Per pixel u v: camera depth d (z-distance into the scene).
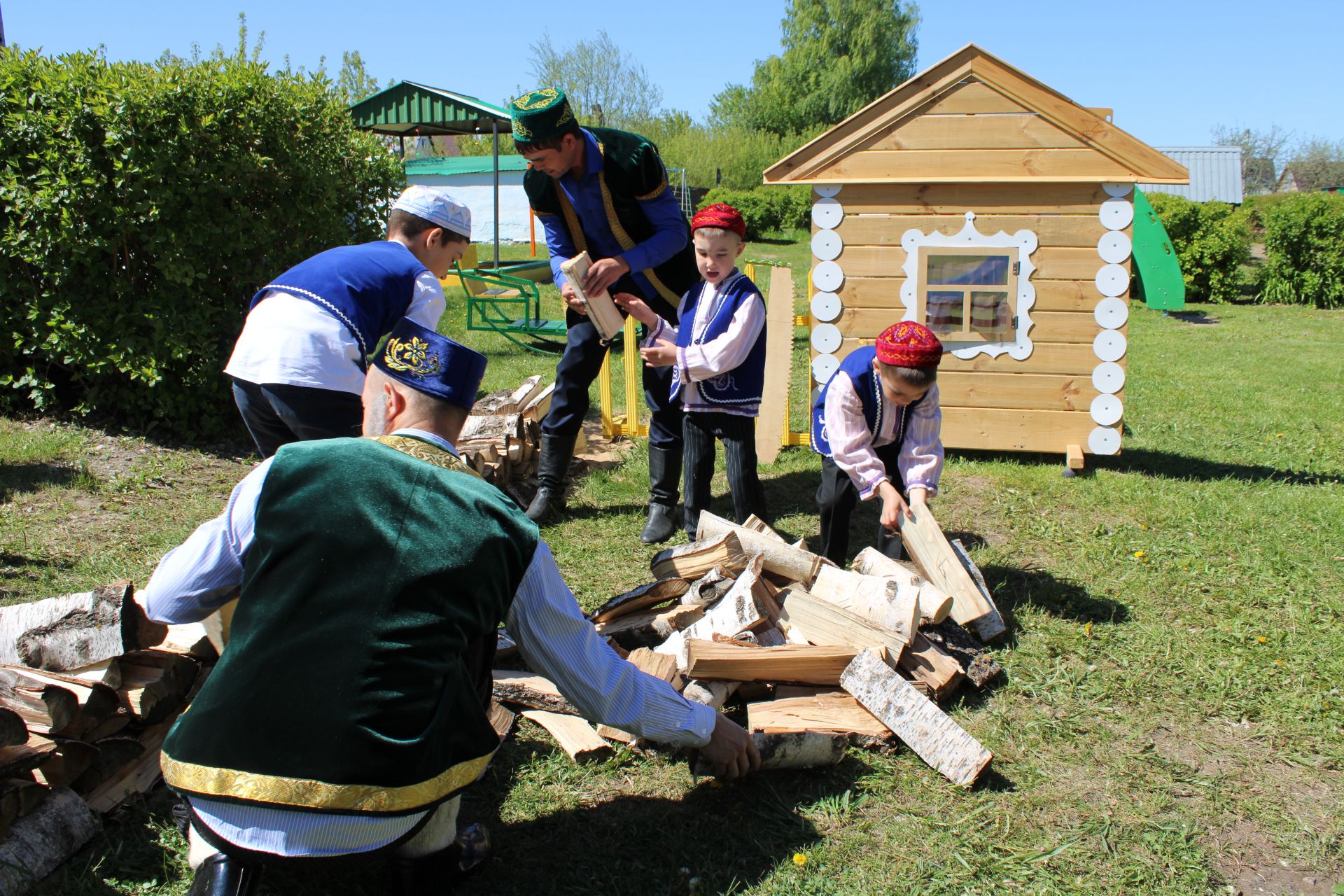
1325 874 2.45
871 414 3.56
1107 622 3.75
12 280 5.54
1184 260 17.09
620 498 5.20
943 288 5.77
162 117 5.38
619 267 4.16
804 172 5.78
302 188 6.14
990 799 2.70
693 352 3.86
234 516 1.94
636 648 3.31
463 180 25.47
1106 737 3.01
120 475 5.07
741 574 3.27
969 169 5.61
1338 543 4.55
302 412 3.11
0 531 4.20
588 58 45.62
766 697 3.12
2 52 5.38
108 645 2.39
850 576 3.30
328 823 1.75
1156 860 2.47
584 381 4.70
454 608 1.81
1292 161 58.38
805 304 13.55
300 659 1.74
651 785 2.72
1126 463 5.98
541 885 2.33
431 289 3.36
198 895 1.78
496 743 2.02
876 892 2.34
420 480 1.85
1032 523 4.85
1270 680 3.34
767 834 2.53
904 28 64.75
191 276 5.61
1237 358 10.29
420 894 2.14
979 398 5.87
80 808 2.33
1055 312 5.70
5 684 2.29
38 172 5.28
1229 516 4.88
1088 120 5.44
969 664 3.26
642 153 4.28
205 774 1.73
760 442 5.93
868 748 2.86
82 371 5.72
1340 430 6.96
